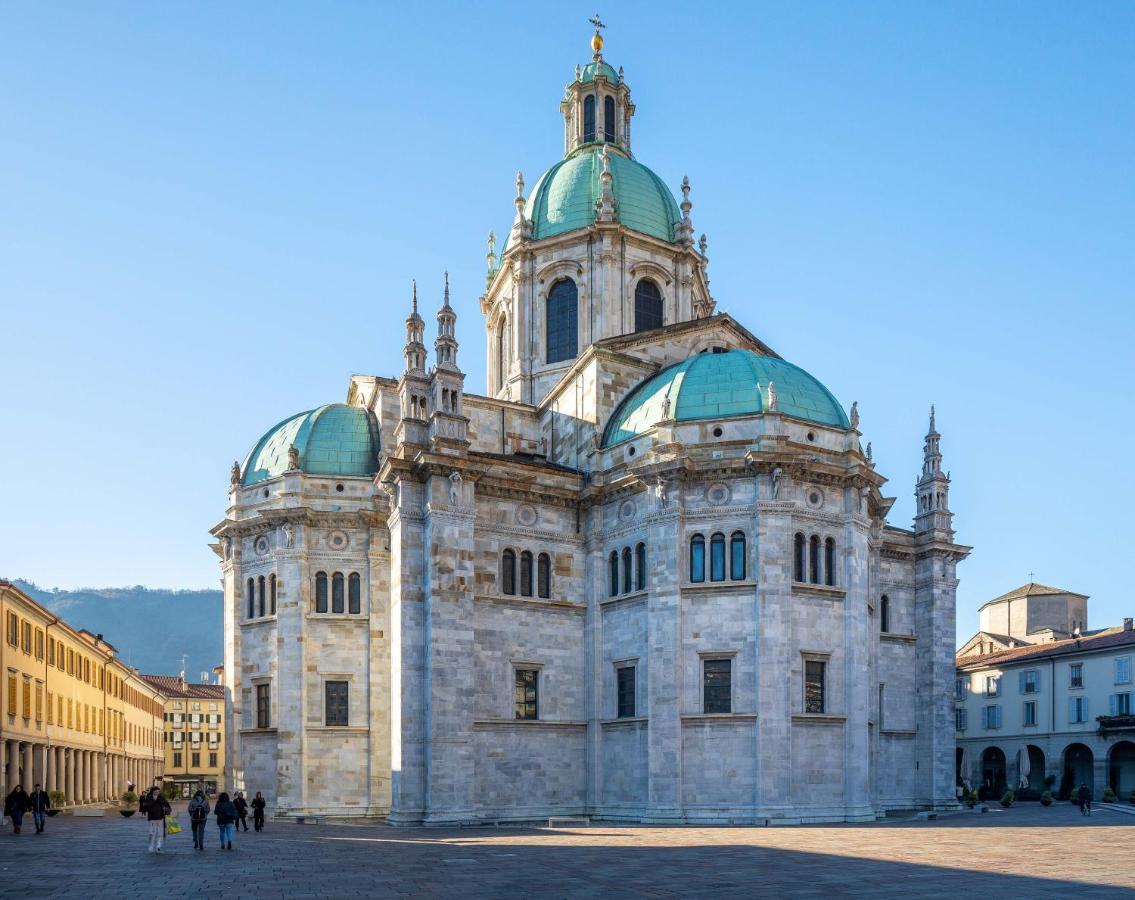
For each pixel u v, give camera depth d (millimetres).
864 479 62812
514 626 63562
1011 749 109562
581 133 88938
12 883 34625
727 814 57719
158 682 176500
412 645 59344
